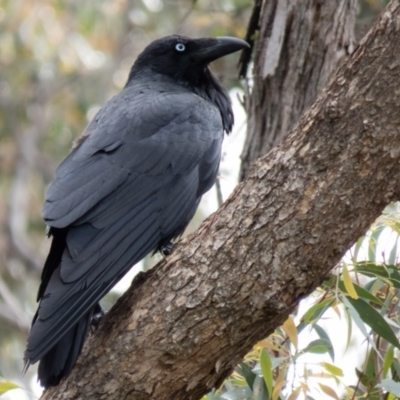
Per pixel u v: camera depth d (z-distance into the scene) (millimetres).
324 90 7848
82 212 9266
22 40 23234
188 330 8141
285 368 8930
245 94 12031
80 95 24438
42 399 8758
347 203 7734
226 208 8188
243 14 17609
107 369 8414
